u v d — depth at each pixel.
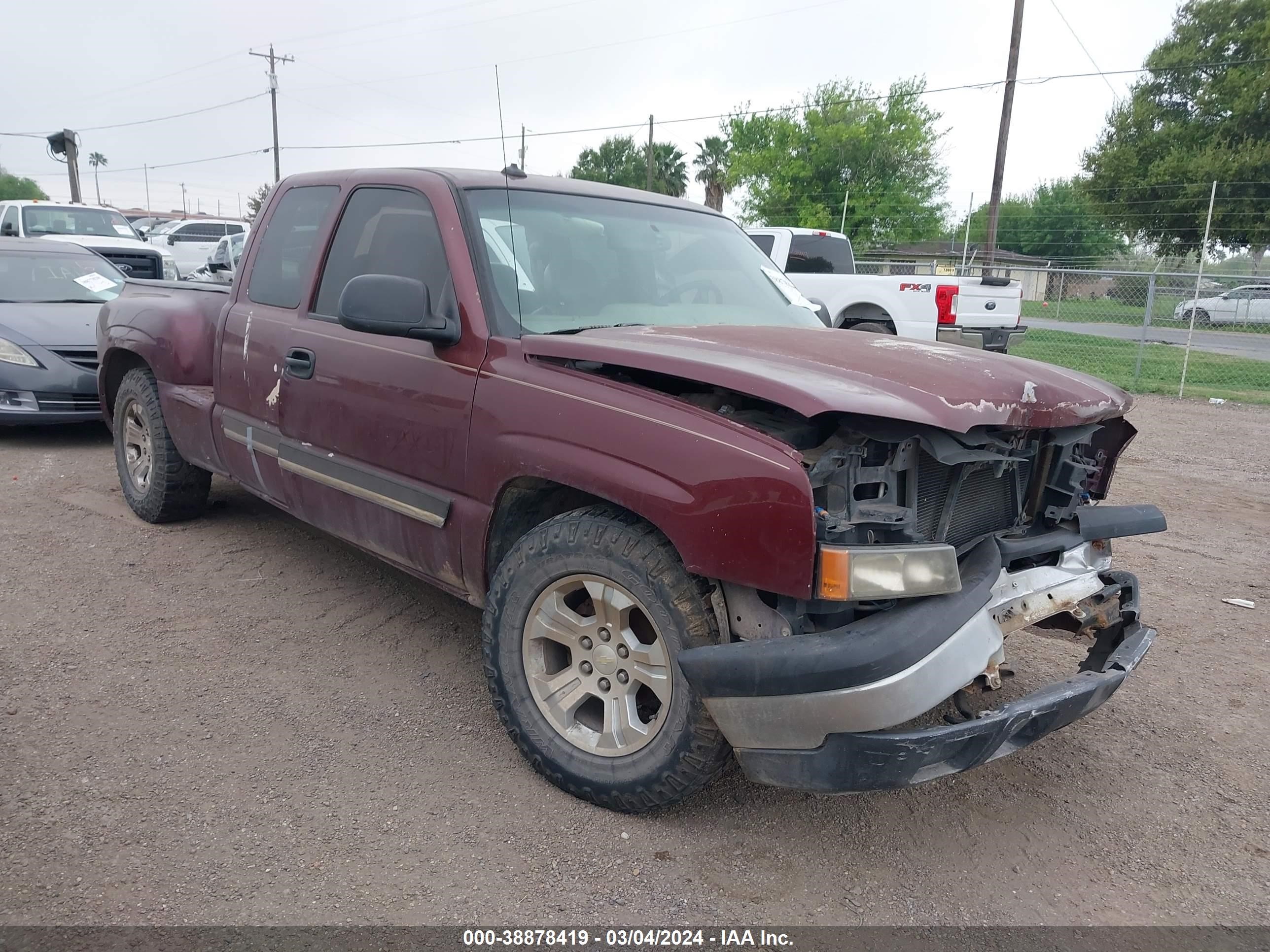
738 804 3.08
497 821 2.91
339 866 2.67
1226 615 5.01
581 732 3.00
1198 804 3.23
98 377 5.97
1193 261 35.81
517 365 3.13
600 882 2.65
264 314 4.34
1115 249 48.97
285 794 3.01
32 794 2.93
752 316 3.97
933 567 2.49
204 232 25.80
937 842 2.94
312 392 3.94
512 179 3.83
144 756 3.18
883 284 12.09
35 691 3.59
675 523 2.62
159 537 5.45
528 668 3.07
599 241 3.81
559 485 3.12
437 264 3.53
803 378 2.58
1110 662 3.09
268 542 5.44
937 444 2.53
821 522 2.46
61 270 8.90
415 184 3.72
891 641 2.39
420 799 3.01
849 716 2.40
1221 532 6.59
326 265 4.05
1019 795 3.25
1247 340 21.42
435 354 3.38
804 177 42.53
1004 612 2.90
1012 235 54.38
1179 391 14.05
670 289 3.87
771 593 2.62
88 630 4.18
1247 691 4.10
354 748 3.31
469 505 3.27
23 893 2.48
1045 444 3.14
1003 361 3.06
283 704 3.60
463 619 4.48
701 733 2.69
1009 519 3.13
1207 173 39.22
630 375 3.00
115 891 2.51
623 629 2.87
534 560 2.99
